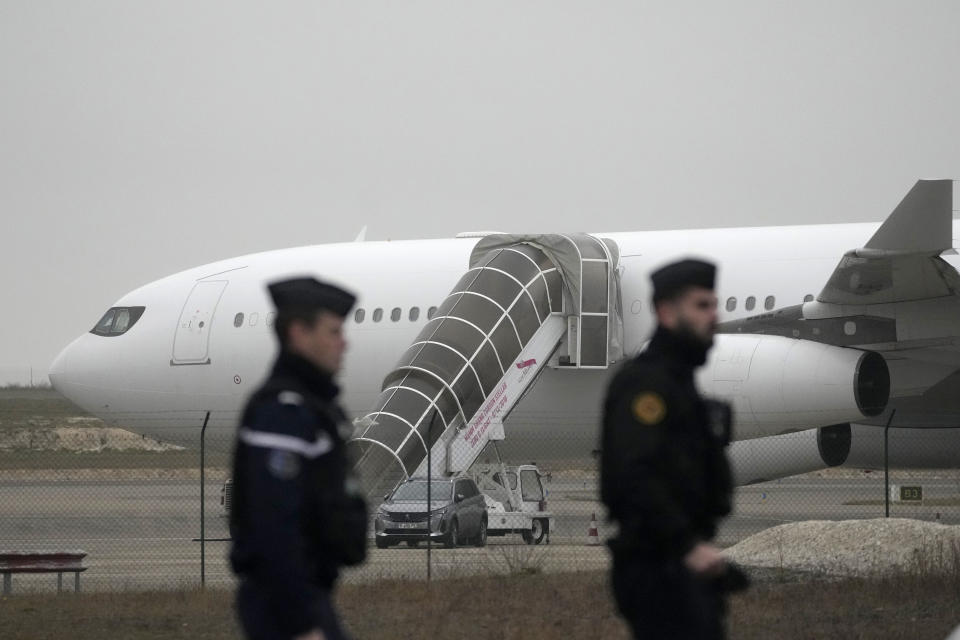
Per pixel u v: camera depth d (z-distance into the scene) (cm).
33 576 8256
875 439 10738
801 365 9844
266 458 2338
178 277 13238
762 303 10450
